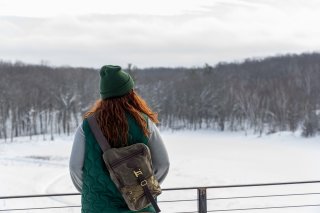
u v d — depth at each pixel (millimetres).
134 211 2127
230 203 23297
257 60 143625
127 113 2211
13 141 75562
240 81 105125
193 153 55906
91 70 106125
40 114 86250
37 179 38188
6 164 48312
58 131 86438
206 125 94562
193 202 23688
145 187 2074
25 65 122250
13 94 86562
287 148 62281
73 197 26844
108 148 2143
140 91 98250
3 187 34719
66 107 86688
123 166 2078
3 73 103625
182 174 38562
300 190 27047
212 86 99375
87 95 90812
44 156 57000
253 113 85625
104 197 2146
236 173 39594
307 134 73000
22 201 25266
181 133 88875
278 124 82000
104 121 2168
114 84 2217
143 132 2195
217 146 65438
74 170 2207
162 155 2260
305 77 98312
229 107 90875
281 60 137250
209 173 39250
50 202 25328
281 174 39531
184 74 117750
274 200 23656
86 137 2178
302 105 81625
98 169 2146
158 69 151875
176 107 97125
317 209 20641
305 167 43688
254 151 58531
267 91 90750
